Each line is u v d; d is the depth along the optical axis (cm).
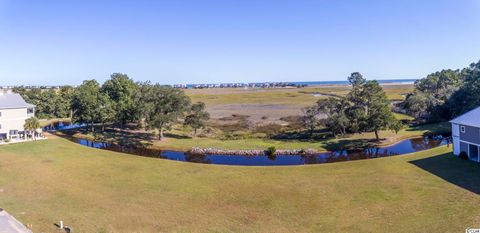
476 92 6103
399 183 2977
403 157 4003
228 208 2525
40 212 2370
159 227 2161
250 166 3928
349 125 5638
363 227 2120
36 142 5122
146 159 4275
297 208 2508
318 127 6575
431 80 8688
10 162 3891
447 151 4119
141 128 7100
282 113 8906
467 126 3688
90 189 2962
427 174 3200
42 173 3456
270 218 2325
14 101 5616
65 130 7025
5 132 5394
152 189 2991
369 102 5753
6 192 2831
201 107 6197
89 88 6981
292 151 4912
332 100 5906
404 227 2081
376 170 3456
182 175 3478
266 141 5641
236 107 10681
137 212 2423
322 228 2138
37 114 8706
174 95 5797
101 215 2345
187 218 2323
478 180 2912
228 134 6419
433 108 7031
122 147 5525
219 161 4556
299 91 18212
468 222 2083
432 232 1983
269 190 2950
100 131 6788
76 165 3831
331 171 3528
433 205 2412
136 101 6334
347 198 2673
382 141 5272
